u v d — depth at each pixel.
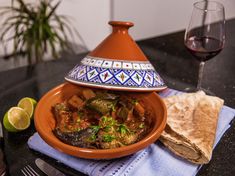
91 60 0.67
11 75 1.05
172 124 0.64
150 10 2.13
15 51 2.13
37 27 2.02
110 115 0.64
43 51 2.10
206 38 0.88
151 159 0.59
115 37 0.69
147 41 1.49
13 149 0.65
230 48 1.38
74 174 0.59
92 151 0.51
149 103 0.67
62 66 1.14
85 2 2.67
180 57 1.28
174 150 0.61
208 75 1.09
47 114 0.65
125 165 0.57
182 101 0.74
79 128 0.59
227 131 0.73
